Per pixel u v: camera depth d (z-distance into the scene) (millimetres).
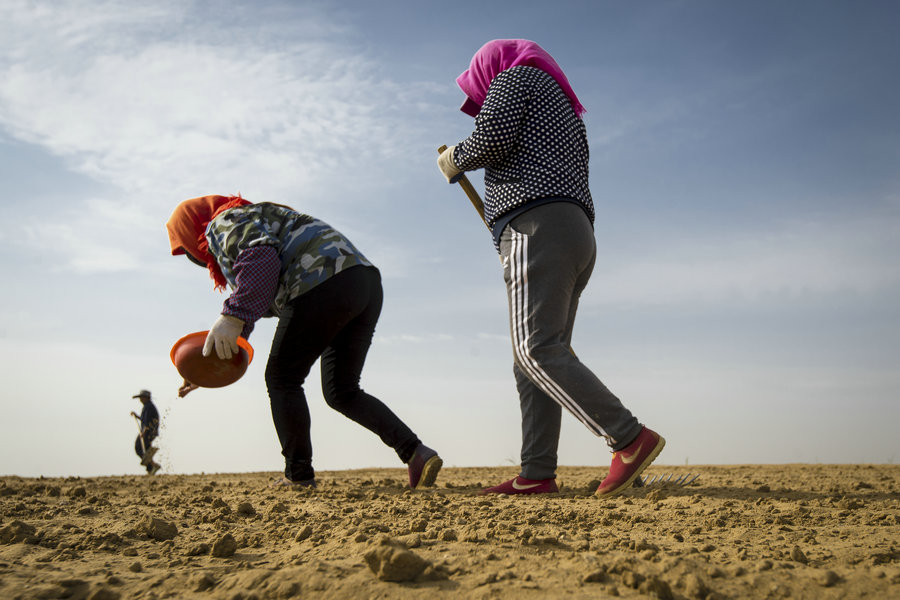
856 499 3105
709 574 1673
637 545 1940
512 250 3156
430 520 2514
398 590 1604
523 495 3422
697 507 2844
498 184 3266
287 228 3730
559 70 3482
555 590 1587
